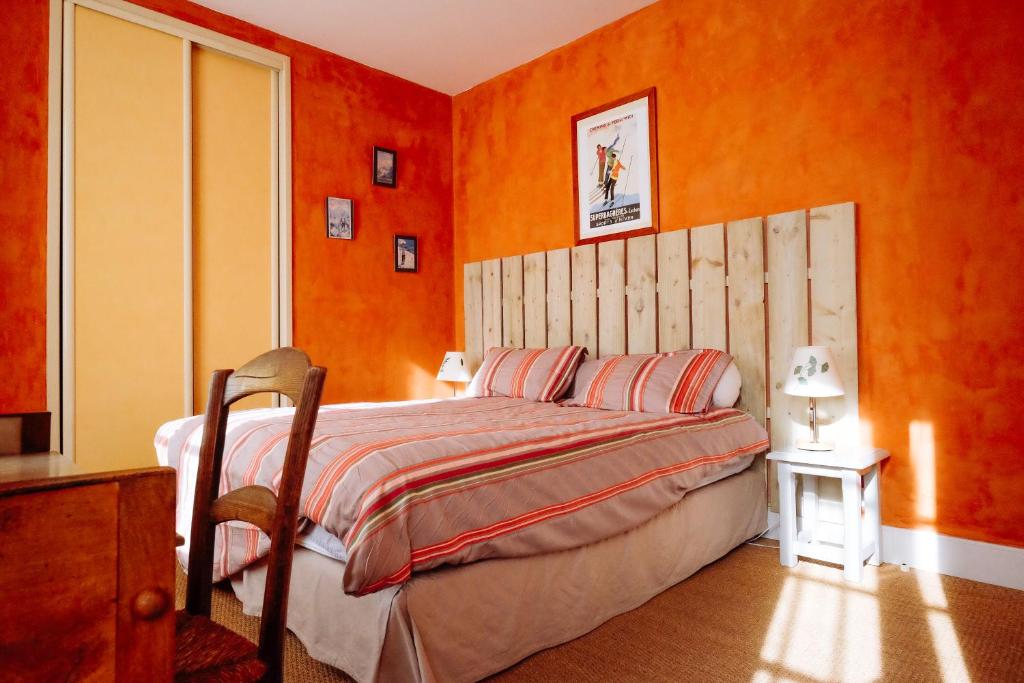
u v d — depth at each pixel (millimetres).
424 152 4516
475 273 4414
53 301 2904
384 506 1469
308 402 1050
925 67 2539
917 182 2555
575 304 3758
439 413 2691
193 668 956
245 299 3592
